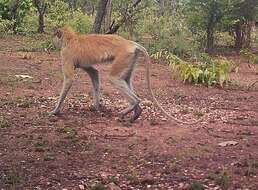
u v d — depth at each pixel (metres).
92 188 5.21
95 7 30.75
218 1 19.55
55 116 8.38
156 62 16.56
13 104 9.11
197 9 20.06
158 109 9.31
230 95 11.20
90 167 5.98
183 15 22.12
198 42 20.64
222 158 6.47
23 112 8.58
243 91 11.83
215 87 12.20
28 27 27.02
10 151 6.50
